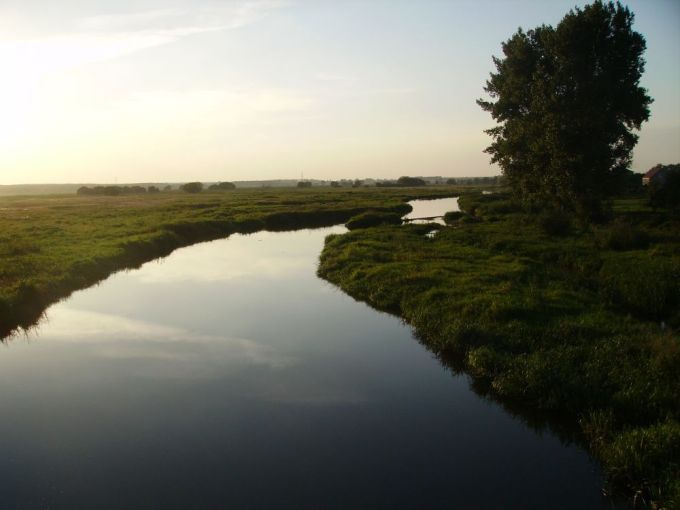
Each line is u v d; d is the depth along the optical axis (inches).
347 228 1798.7
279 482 287.9
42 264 816.3
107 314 640.4
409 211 2324.1
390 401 392.2
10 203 3024.1
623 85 1280.8
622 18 1273.4
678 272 666.2
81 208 2416.3
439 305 586.2
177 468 302.0
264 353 499.5
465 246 1066.1
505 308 520.7
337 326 586.9
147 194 4877.0
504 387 388.5
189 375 445.4
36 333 566.3
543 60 1378.0
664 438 282.5
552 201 1392.7
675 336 444.1
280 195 3612.2
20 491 280.1
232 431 346.6
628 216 1451.8
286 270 955.3
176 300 714.8
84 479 291.4
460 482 287.0
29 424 357.1
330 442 331.3
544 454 316.2
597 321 488.1
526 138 1387.8
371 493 277.7
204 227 1537.9
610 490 275.9
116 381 432.1
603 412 331.3
